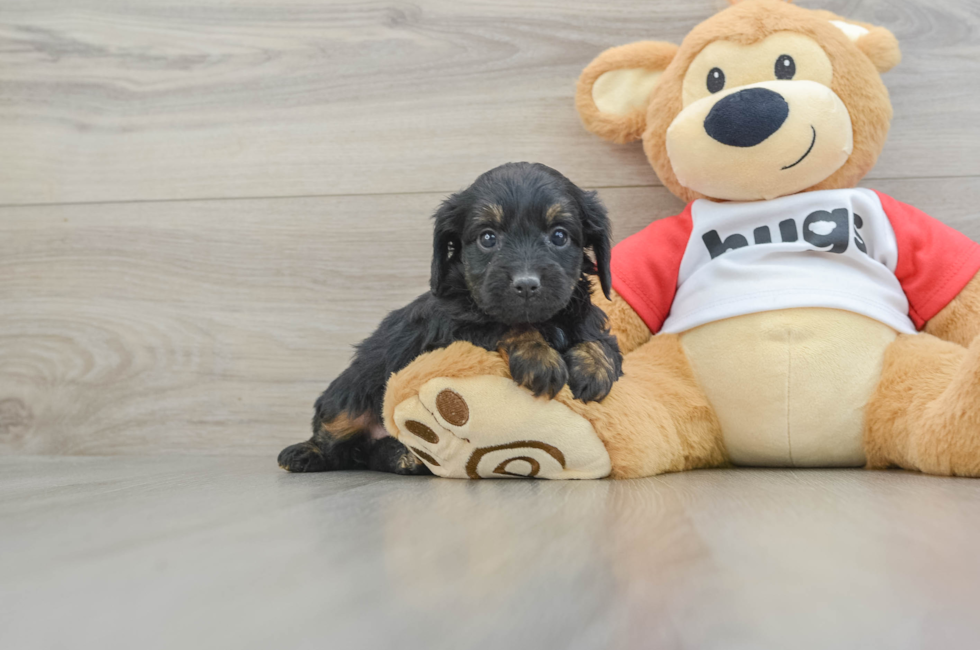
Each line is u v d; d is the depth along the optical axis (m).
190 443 3.02
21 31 3.07
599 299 2.35
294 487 1.78
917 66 2.71
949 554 0.91
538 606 0.71
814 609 0.69
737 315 2.19
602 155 2.86
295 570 0.87
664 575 0.82
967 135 2.70
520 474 1.94
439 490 1.67
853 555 0.91
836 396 2.12
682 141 2.32
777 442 2.18
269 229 3.02
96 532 1.15
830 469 2.17
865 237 2.31
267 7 3.01
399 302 2.96
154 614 0.71
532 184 1.93
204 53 3.04
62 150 3.09
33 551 1.01
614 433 1.88
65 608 0.73
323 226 2.99
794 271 2.21
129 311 3.06
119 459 2.89
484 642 0.61
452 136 2.94
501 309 1.82
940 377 2.01
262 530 1.14
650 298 2.36
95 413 3.06
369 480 1.95
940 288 2.23
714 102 2.27
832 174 2.33
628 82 2.61
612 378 1.91
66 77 3.08
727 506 1.33
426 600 0.73
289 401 2.99
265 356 3.01
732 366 2.18
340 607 0.71
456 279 2.02
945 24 2.71
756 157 2.24
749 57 2.30
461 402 1.83
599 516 1.23
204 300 3.03
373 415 2.23
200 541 1.06
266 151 3.02
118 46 3.07
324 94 2.99
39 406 3.08
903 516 1.20
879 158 2.72
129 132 3.07
